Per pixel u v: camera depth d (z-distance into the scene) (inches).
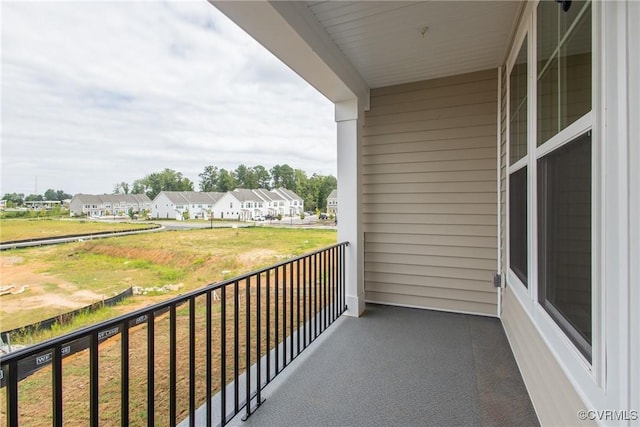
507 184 114.3
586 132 44.6
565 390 53.9
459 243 140.3
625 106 35.1
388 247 152.8
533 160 74.2
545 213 66.2
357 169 142.0
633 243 33.8
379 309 147.8
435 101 142.5
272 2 72.8
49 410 72.4
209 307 62.9
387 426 70.4
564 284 55.0
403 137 148.1
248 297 75.6
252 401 79.6
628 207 34.6
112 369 99.3
